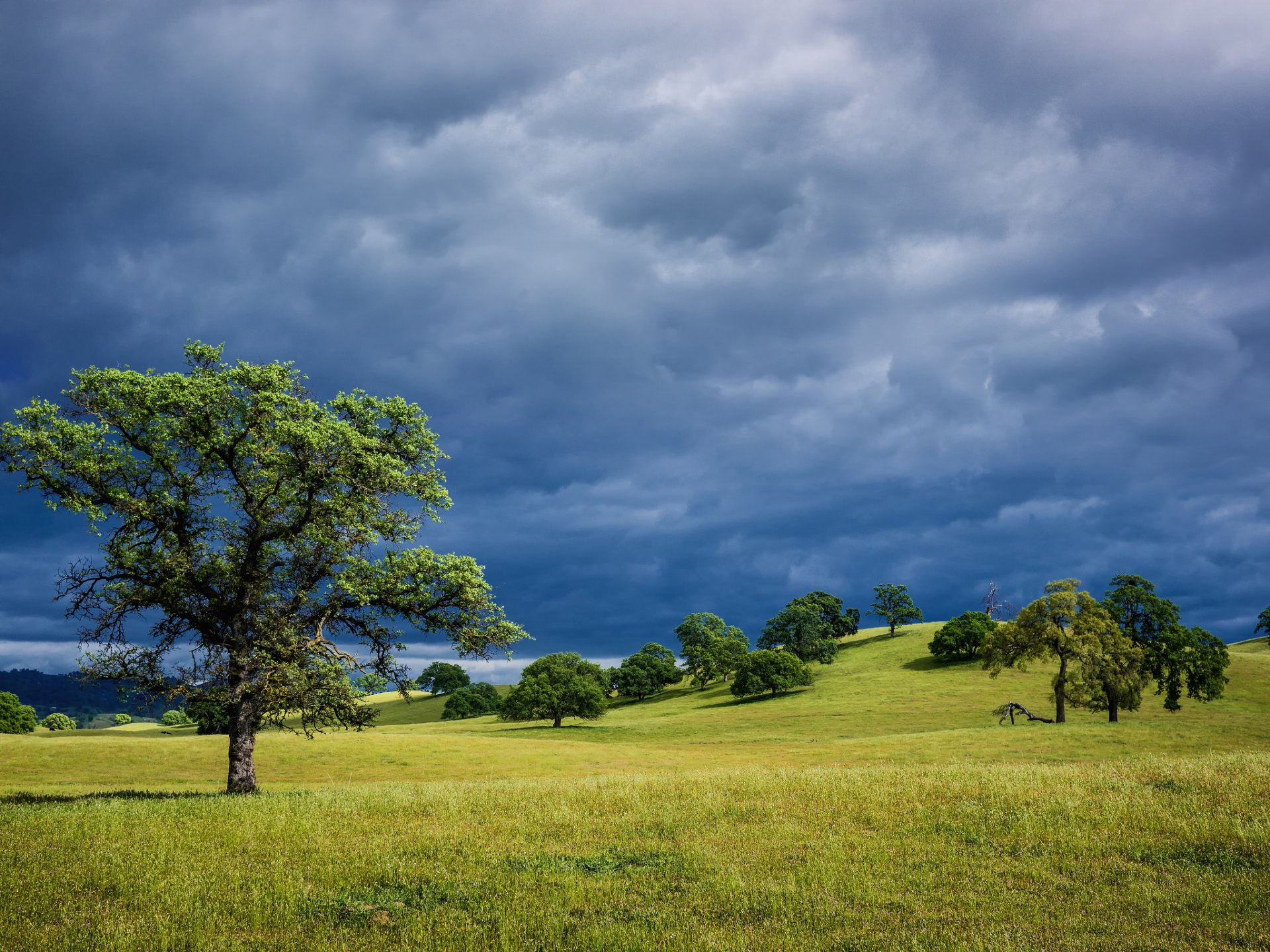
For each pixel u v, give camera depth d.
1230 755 27.81
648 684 152.12
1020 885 11.60
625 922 10.04
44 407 26.31
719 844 14.64
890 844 14.36
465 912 10.56
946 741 61.19
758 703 122.44
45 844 14.83
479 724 130.38
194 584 27.23
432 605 29.64
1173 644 81.00
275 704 26.94
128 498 26.59
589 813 18.34
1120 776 21.80
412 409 30.30
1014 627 75.69
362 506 28.61
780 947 8.97
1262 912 10.01
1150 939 9.13
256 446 27.58
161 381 26.81
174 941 9.38
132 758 57.44
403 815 18.66
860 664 145.25
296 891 11.43
